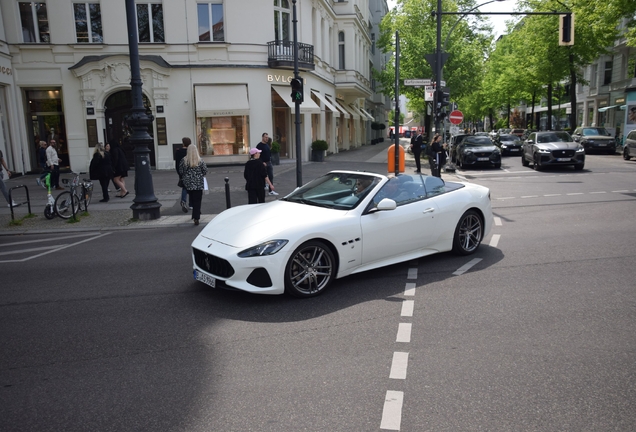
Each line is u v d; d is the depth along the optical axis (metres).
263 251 5.49
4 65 22.56
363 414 3.41
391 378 3.90
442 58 20.38
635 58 35.22
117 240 9.95
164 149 24.61
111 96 24.67
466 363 4.14
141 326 5.16
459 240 7.46
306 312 5.41
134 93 11.73
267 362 4.25
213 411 3.50
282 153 28.12
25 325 5.29
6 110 23.12
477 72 31.91
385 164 26.25
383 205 6.22
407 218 6.66
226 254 5.53
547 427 3.24
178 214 12.64
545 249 7.98
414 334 4.76
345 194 6.66
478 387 3.74
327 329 4.93
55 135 24.62
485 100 61.81
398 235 6.58
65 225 11.56
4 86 22.97
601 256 7.44
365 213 6.32
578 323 4.94
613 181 17.03
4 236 10.84
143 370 4.16
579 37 31.94
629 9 22.45
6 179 21.47
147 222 11.66
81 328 5.16
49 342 4.82
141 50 24.23
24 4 23.48
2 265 8.13
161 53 24.36
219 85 24.78
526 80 41.34
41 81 23.80
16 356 4.52
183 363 4.28
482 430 3.21
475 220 7.71
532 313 5.24
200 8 24.53
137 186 11.90
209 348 4.57
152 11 24.38
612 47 38.34
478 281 6.39
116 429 3.32
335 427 3.27
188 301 5.92
